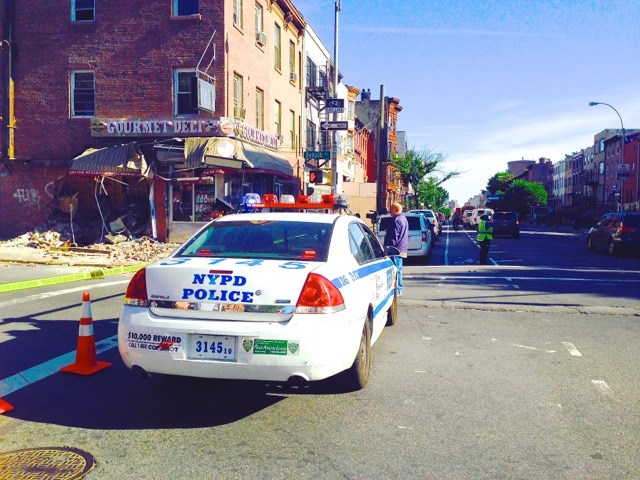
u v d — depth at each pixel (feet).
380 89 106.83
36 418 15.46
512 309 31.96
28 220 73.10
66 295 35.40
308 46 109.09
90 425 14.99
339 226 18.58
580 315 30.53
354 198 132.98
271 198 24.21
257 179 83.30
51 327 26.20
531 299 35.58
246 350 14.39
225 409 16.19
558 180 372.58
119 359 21.08
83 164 66.08
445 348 23.24
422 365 20.72
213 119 67.15
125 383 18.38
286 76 95.20
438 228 133.18
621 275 49.39
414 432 14.62
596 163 278.67
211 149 64.80
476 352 22.62
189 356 14.69
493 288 40.63
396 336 25.34
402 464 12.83
